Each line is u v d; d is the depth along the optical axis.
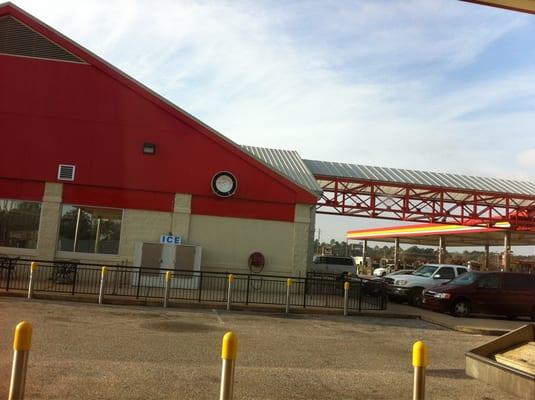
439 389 7.61
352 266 31.95
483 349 6.41
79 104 20.42
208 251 20.58
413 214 41.44
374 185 39.56
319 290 18.59
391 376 8.26
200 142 20.88
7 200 19.92
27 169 20.03
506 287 18.00
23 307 13.05
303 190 21.17
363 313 16.39
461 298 17.80
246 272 20.64
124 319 12.38
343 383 7.64
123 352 8.73
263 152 33.66
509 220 41.88
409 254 117.75
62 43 20.44
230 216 20.81
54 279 16.98
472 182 42.12
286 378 7.73
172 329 11.39
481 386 7.89
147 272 17.50
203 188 20.77
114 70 20.55
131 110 20.64
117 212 20.41
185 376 7.39
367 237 81.50
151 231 20.41
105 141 20.42
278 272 20.78
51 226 19.84
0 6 20.30
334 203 40.09
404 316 16.61
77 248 20.05
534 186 43.72
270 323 13.38
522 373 5.34
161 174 20.61
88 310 13.43
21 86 20.28
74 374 7.14
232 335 4.75
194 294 17.44
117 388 6.60
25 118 20.17
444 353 10.73
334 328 13.30
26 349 4.63
